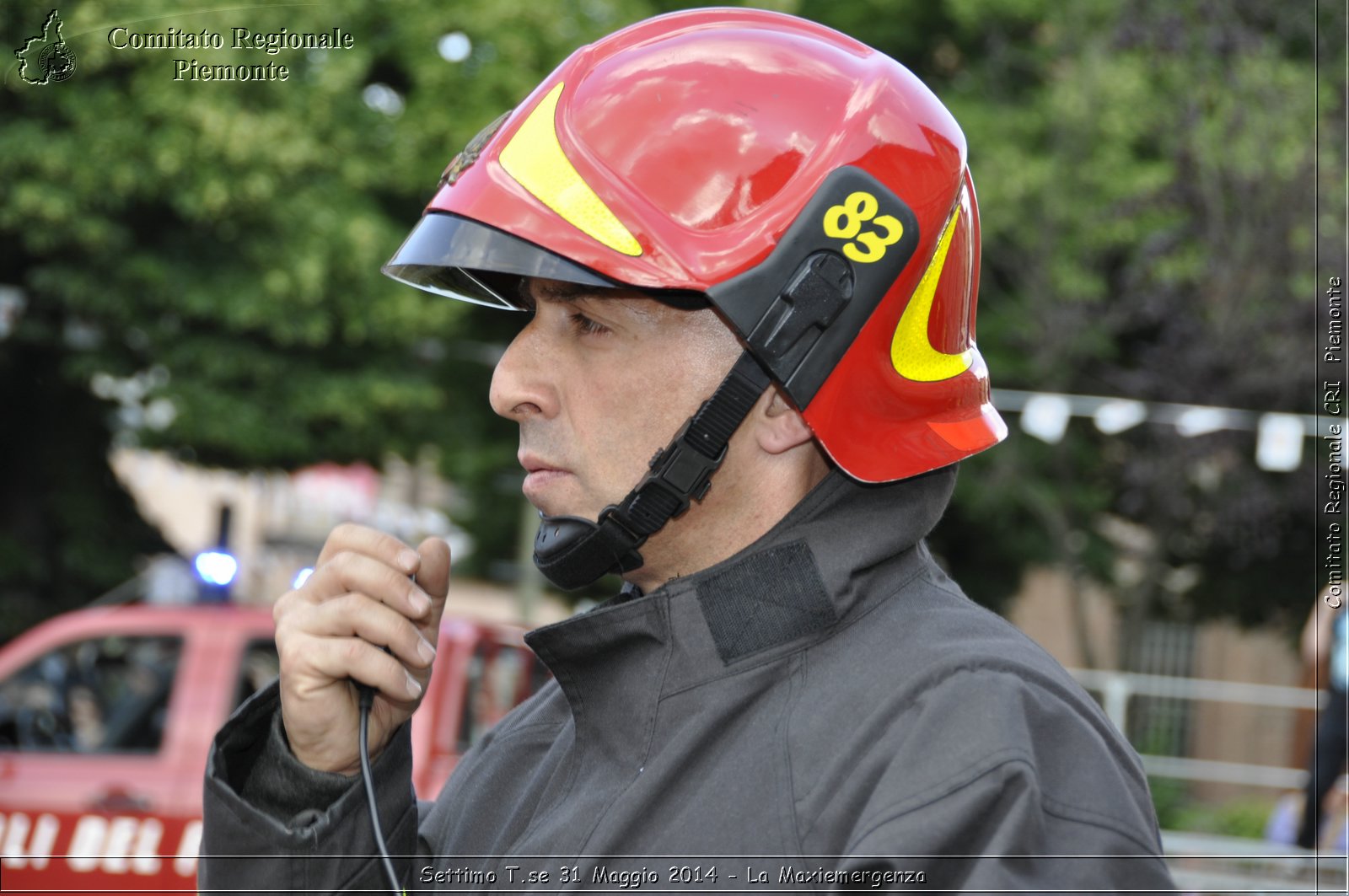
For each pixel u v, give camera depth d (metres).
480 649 6.79
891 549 1.60
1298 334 13.50
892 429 1.65
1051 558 16.09
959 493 14.69
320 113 12.30
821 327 1.58
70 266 12.34
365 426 13.77
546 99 1.66
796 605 1.56
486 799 1.80
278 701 1.66
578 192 1.58
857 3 15.15
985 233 14.70
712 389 1.61
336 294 12.73
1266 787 12.74
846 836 1.37
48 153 11.49
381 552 1.61
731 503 1.63
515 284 1.93
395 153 13.14
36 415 14.30
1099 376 15.68
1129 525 16.89
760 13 1.75
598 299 1.61
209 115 11.55
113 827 6.72
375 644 1.58
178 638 7.13
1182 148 14.09
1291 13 14.34
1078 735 1.36
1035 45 15.66
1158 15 14.17
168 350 12.81
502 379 1.66
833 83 1.67
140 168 11.70
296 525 17.86
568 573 1.65
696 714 1.53
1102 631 21.47
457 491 16.84
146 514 15.11
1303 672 10.88
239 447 12.91
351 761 1.63
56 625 7.25
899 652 1.49
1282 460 11.34
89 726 7.02
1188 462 14.24
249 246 12.45
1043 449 14.94
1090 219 14.31
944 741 1.34
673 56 1.66
